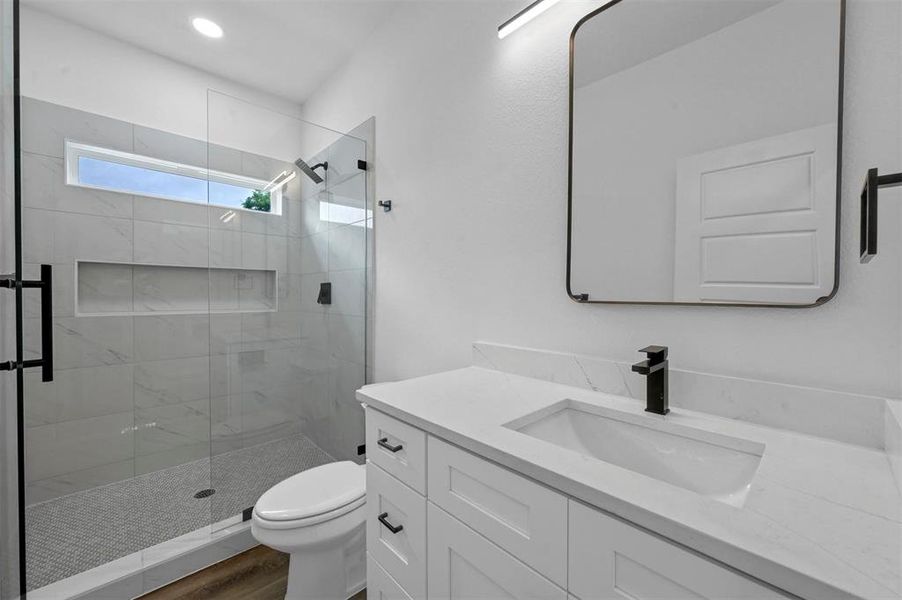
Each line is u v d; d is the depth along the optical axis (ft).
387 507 3.48
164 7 6.68
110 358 7.48
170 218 8.13
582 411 3.46
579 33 3.98
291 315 7.79
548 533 2.22
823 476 2.10
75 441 7.14
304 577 4.52
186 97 8.29
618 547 1.92
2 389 3.53
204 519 6.33
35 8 6.72
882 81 2.47
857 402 2.51
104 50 7.37
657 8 3.46
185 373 8.29
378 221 6.89
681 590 1.72
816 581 1.36
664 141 3.41
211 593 5.00
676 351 3.38
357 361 7.31
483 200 5.01
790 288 2.79
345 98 8.03
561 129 4.17
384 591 3.50
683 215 3.30
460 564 2.77
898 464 1.94
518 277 4.60
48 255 6.89
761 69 2.90
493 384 4.06
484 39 5.00
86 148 7.29
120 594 4.90
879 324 2.49
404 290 6.33
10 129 3.43
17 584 3.70
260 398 7.33
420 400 3.49
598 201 3.84
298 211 8.01
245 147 7.78
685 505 1.81
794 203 2.76
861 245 2.07
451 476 2.81
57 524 6.17
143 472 7.80
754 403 2.90
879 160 2.48
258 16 6.82
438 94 5.69
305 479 5.02
